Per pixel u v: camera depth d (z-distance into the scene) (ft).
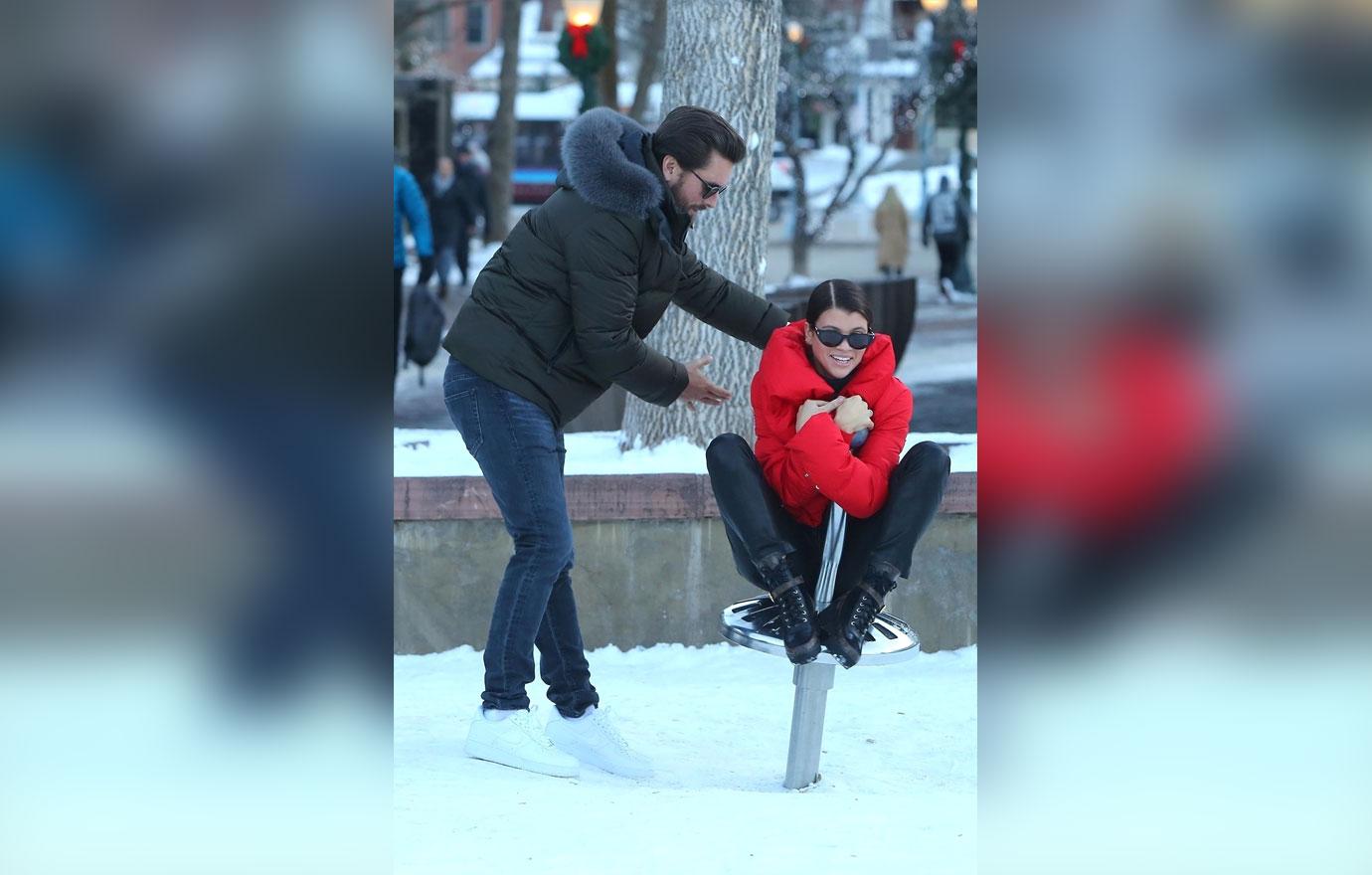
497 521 42.34
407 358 87.86
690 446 47.96
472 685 39.40
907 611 42.80
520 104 296.10
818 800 28.09
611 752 31.76
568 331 30.04
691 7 48.19
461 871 22.67
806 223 177.17
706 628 42.88
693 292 32.40
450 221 129.59
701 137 29.60
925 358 103.14
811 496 29.53
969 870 22.62
